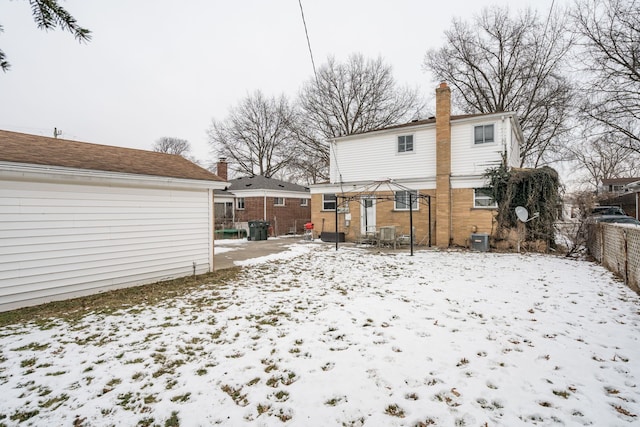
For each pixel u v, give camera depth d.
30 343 4.19
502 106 24.53
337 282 7.66
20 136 7.76
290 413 2.74
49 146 7.57
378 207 16.72
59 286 6.38
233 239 20.22
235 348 4.01
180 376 3.35
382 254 12.48
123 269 7.39
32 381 3.25
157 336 4.40
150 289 7.20
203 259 9.11
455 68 25.69
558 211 13.61
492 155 13.91
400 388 3.08
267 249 14.60
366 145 17.33
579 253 11.94
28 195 6.00
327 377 3.30
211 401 2.91
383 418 2.66
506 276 8.05
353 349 3.95
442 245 14.48
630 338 4.14
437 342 4.11
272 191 23.86
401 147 16.33
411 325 4.71
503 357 3.68
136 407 2.84
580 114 17.41
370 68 28.89
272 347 4.03
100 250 7.01
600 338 4.17
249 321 4.99
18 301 5.86
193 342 4.20
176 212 8.48
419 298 6.14
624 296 6.06
